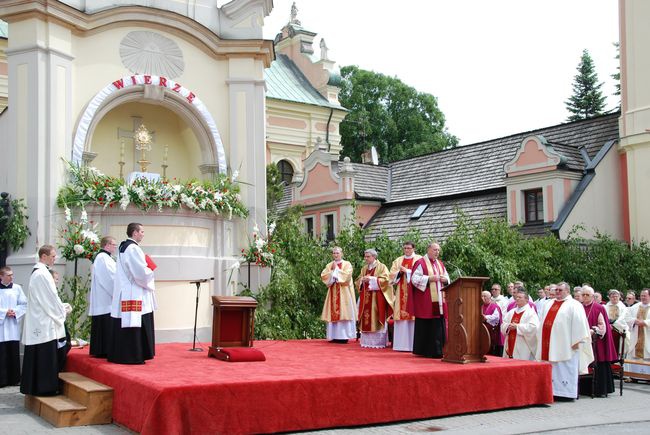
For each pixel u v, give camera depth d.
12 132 13.68
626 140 21.36
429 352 11.07
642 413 9.95
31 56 13.62
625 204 21.56
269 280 15.60
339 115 35.47
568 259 18.36
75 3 14.33
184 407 7.52
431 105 50.81
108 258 10.58
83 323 13.36
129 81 14.69
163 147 16.11
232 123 15.88
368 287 12.95
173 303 13.92
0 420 8.91
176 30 15.37
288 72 36.31
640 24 21.61
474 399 9.52
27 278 13.20
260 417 7.92
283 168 33.94
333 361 10.38
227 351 10.28
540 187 20.62
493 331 14.11
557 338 11.18
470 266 16.69
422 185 26.59
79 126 14.05
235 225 15.56
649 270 19.02
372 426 8.67
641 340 14.23
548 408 10.19
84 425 8.47
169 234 14.06
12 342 11.91
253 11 16.19
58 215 13.59
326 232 26.11
